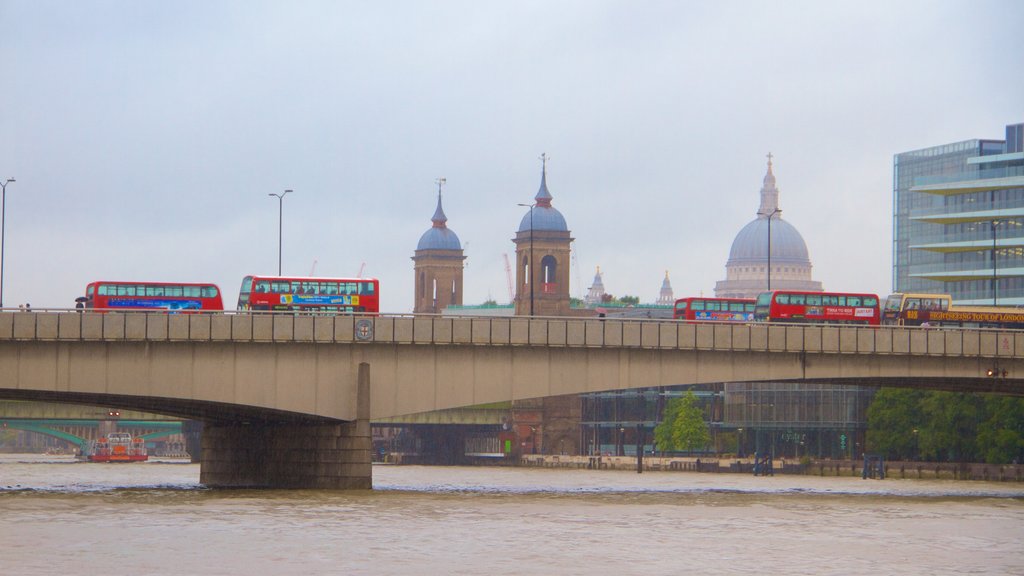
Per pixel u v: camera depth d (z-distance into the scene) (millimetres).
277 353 151875
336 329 153250
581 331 160875
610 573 97562
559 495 170250
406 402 156250
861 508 154250
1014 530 129750
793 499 168875
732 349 165750
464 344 157625
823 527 130625
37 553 103812
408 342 155500
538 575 96125
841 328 169375
